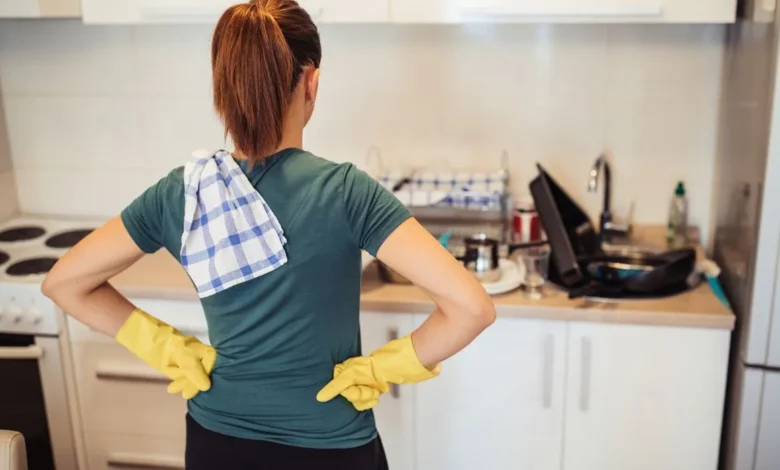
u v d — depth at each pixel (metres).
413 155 2.45
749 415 1.90
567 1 1.95
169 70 2.50
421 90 2.39
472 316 1.28
